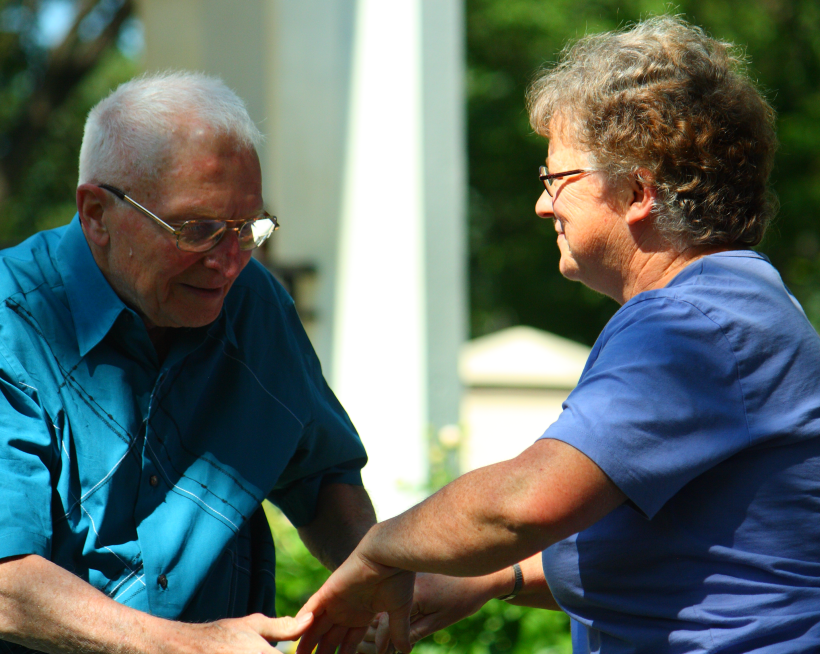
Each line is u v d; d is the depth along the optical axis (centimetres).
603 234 270
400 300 675
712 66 260
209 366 300
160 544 276
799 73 2547
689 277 257
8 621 252
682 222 257
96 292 279
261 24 979
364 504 342
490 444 1223
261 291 329
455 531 244
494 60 2630
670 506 251
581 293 2906
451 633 539
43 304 275
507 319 3188
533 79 299
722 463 246
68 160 2580
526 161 2719
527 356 1416
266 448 305
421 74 675
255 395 309
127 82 284
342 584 278
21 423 260
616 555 258
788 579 246
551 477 233
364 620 302
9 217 2552
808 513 247
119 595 272
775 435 242
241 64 984
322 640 312
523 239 2953
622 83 260
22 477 254
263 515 325
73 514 267
